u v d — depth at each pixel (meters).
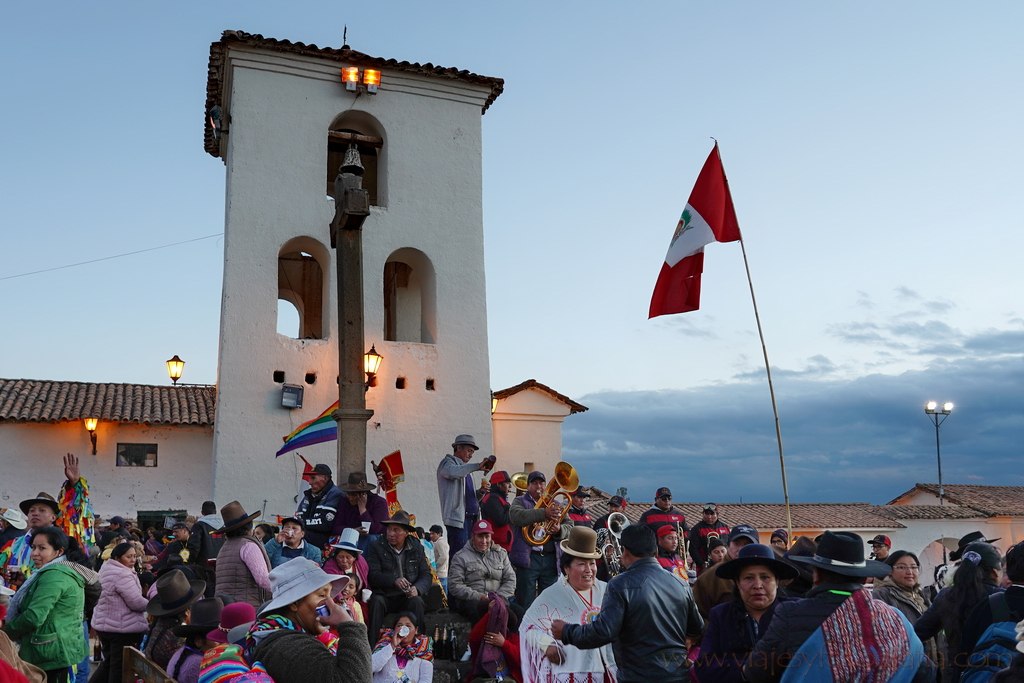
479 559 10.71
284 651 4.68
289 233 18.70
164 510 21.73
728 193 11.38
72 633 7.34
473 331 19.73
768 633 5.05
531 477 12.38
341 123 20.42
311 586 4.98
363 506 11.34
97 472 21.41
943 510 29.47
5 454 20.97
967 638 6.49
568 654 7.01
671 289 11.55
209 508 14.10
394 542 10.14
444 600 11.87
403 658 8.87
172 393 23.55
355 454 14.55
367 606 9.78
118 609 8.51
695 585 7.20
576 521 13.48
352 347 14.95
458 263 19.91
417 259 20.16
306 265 22.69
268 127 18.95
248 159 18.70
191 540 11.84
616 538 11.44
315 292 22.67
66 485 11.62
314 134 19.27
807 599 5.09
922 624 6.95
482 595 10.45
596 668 7.04
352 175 15.10
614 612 6.00
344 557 9.01
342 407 14.76
